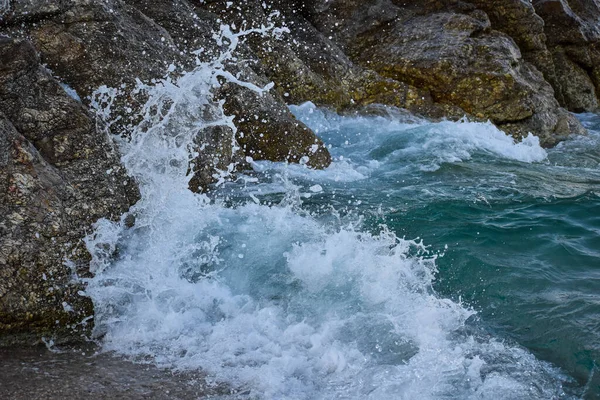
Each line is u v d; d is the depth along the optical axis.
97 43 5.34
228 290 4.61
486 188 6.57
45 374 3.64
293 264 4.69
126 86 5.36
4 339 3.97
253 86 5.85
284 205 5.73
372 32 10.12
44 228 4.19
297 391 3.60
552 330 4.14
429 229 5.48
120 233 4.62
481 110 9.30
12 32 5.12
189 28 6.72
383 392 3.58
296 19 9.58
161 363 3.84
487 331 4.18
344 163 7.26
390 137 8.23
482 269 4.87
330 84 9.03
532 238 5.40
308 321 4.25
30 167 4.30
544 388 3.62
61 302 4.12
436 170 7.18
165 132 5.41
